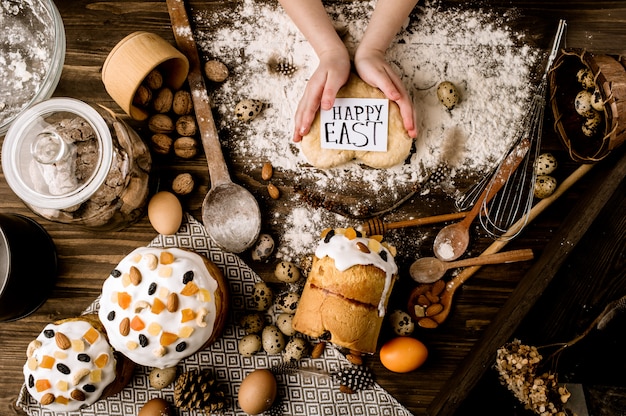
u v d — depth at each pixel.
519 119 0.92
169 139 0.91
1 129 0.90
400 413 0.90
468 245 0.91
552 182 0.88
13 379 0.93
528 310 0.81
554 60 0.87
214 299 0.83
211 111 0.92
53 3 0.88
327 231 0.85
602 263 0.92
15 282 0.85
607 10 0.92
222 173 0.90
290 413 0.91
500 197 0.91
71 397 0.83
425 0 0.93
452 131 0.92
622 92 0.78
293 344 0.88
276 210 0.92
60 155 0.80
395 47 0.93
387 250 0.84
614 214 0.92
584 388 0.93
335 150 0.89
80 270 0.93
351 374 0.89
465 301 0.91
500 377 0.87
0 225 0.85
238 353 0.91
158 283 0.81
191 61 0.91
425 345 0.91
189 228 0.92
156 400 0.89
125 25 0.94
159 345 0.80
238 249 0.90
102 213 0.85
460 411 0.93
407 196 0.91
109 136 0.81
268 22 0.93
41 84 0.89
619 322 0.91
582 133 0.87
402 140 0.88
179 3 0.92
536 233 0.91
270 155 0.93
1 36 0.93
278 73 0.93
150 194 0.91
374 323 0.82
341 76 0.85
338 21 0.93
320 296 0.81
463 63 0.92
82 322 0.85
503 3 0.92
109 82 0.83
